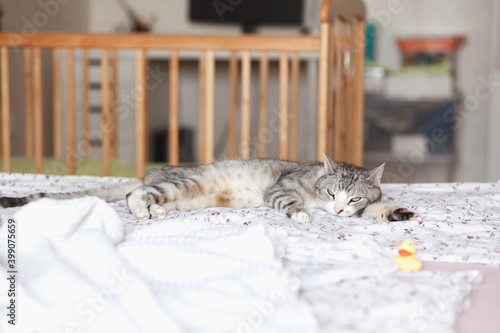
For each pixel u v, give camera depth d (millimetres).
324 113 2488
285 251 1238
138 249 1105
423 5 5418
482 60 5363
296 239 1348
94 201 1235
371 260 1190
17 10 4438
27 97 3830
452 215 1708
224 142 5531
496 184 2229
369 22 5438
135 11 5395
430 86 5133
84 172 3467
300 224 1616
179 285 978
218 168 1959
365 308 932
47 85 4836
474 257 1271
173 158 2678
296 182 1893
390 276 1102
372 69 5090
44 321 868
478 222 1627
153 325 816
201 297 923
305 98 5262
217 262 1049
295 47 2547
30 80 3822
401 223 1584
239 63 5316
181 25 5422
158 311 837
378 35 5488
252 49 2580
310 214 1771
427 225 1584
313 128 5273
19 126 4410
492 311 978
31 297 910
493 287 1096
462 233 1539
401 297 981
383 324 880
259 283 974
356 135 3174
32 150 4062
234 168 1972
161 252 1087
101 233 1146
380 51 5508
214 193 1944
